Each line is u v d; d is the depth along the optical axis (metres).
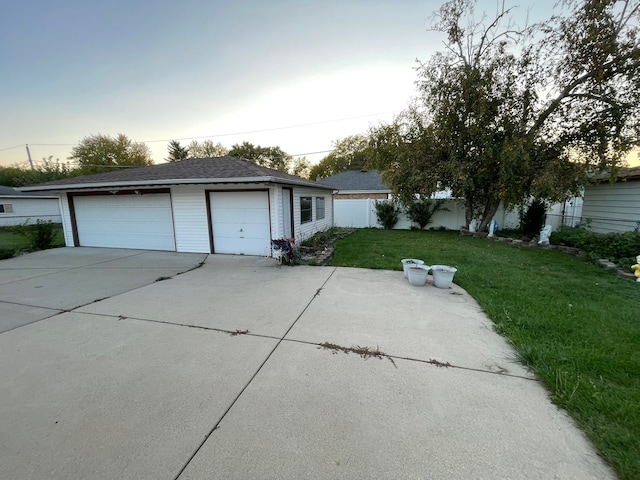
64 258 8.41
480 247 9.53
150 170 9.80
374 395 2.30
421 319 3.81
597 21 8.49
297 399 2.26
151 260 8.00
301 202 10.12
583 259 7.53
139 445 1.83
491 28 10.32
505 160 9.70
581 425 1.93
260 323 3.73
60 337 3.42
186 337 3.37
